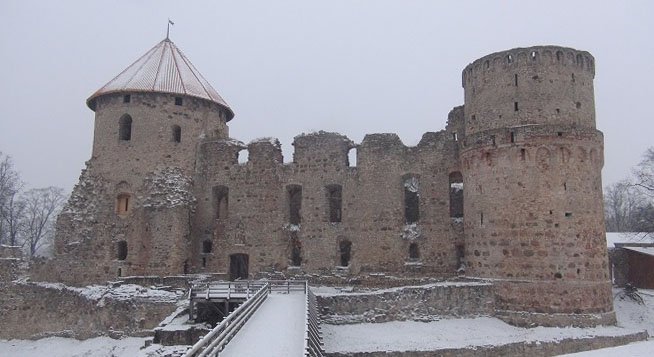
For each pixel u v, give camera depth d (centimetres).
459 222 3488
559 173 2909
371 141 3712
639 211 5750
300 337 1573
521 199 2919
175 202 3662
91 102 3991
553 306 2798
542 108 2984
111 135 3791
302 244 3725
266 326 1752
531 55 3050
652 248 4459
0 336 3388
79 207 3666
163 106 3847
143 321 2895
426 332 2622
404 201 3653
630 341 2659
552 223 2864
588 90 3112
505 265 2920
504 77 3097
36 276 3616
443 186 3553
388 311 2789
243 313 1712
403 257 3538
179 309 2670
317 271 3659
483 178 3073
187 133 3928
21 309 3388
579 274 2834
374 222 3616
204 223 3912
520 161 2950
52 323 3228
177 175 3800
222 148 3956
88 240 3578
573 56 3080
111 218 3675
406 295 2833
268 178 3862
